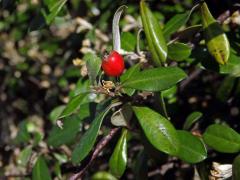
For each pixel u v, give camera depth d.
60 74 0.33
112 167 0.18
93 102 0.20
